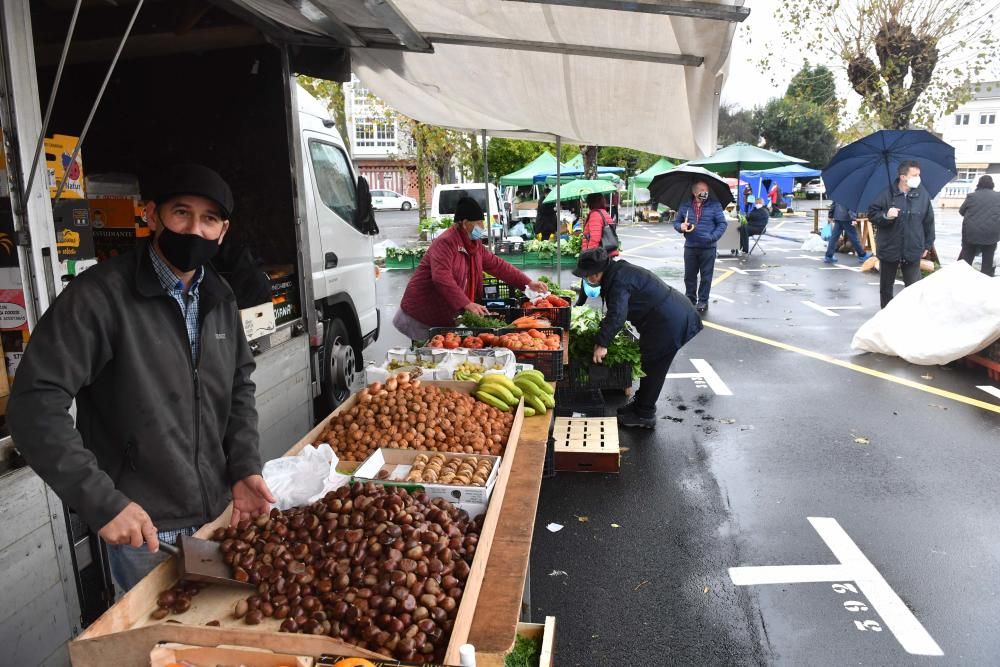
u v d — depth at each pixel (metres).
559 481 5.38
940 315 8.22
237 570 2.11
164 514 2.35
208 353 2.43
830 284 14.38
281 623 1.95
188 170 2.16
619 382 6.64
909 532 4.47
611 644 3.47
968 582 3.90
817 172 33.25
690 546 4.39
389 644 1.86
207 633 1.84
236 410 2.63
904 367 8.23
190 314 2.40
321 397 6.40
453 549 2.23
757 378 7.98
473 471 2.86
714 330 10.43
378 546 2.14
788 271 16.45
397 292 14.78
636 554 4.31
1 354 2.54
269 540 2.24
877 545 4.32
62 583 2.63
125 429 2.25
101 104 5.36
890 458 5.64
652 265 18.05
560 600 3.85
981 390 7.30
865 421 6.50
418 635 1.90
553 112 6.66
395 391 3.71
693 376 8.12
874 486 5.15
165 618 2.03
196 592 2.13
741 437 6.20
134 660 1.86
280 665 1.79
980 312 7.76
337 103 18.67
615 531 4.59
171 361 2.30
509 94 6.15
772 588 3.91
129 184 4.82
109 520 1.97
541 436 3.79
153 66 5.24
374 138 53.41
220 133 5.29
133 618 2.00
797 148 53.88
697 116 5.22
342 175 6.98
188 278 2.37
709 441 6.13
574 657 3.37
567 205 27.20
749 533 4.53
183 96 5.27
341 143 7.07
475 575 2.16
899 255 9.74
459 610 1.97
